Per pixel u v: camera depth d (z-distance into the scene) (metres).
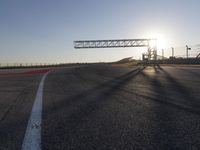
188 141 5.27
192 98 10.95
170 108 8.89
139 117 7.63
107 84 18.16
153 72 33.81
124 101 10.68
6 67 90.94
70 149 4.95
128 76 26.62
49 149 4.99
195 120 7.12
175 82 18.75
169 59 79.88
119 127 6.53
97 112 8.50
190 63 69.06
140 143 5.20
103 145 5.13
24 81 23.28
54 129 6.46
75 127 6.62
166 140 5.36
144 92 13.42
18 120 7.56
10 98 12.26
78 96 12.45
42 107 9.63
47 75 32.72
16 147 5.15
